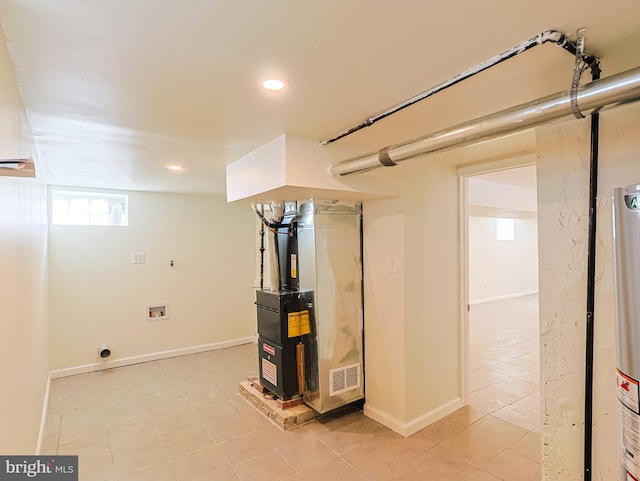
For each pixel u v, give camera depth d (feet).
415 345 9.10
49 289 12.77
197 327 15.83
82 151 8.39
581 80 4.91
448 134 5.51
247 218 17.21
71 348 13.17
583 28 3.86
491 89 5.35
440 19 3.67
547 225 5.31
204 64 4.55
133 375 13.01
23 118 5.54
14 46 4.07
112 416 9.83
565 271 5.13
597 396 4.82
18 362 5.46
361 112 6.23
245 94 5.48
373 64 4.62
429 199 9.60
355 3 3.39
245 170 9.00
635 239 3.17
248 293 17.20
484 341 17.48
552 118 4.37
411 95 5.57
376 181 8.56
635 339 3.19
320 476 7.21
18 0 3.26
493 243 30.17
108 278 13.93
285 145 7.35
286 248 10.36
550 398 5.30
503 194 16.69
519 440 8.49
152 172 10.80
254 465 7.59
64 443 8.48
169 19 3.60
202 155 8.91
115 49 4.17
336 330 9.52
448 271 10.04
